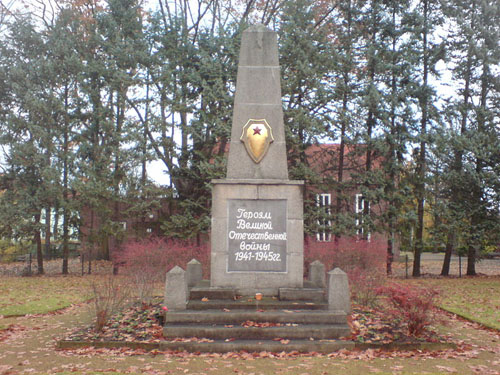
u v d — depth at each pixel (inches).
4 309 519.5
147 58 941.8
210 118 932.6
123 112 983.6
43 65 941.2
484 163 951.0
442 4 944.9
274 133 438.6
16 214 930.1
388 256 863.7
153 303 500.1
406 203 967.6
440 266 1194.6
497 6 933.8
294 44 903.7
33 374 279.4
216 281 413.4
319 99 912.3
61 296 626.2
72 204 945.5
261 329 348.5
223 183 418.9
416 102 909.2
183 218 901.8
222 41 938.7
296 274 414.3
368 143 912.3
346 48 963.3
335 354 322.7
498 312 502.0
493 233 951.0
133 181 931.3
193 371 283.7
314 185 946.1
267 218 417.4
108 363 301.7
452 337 372.5
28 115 966.4
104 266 1080.8
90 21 1088.2
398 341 344.8
